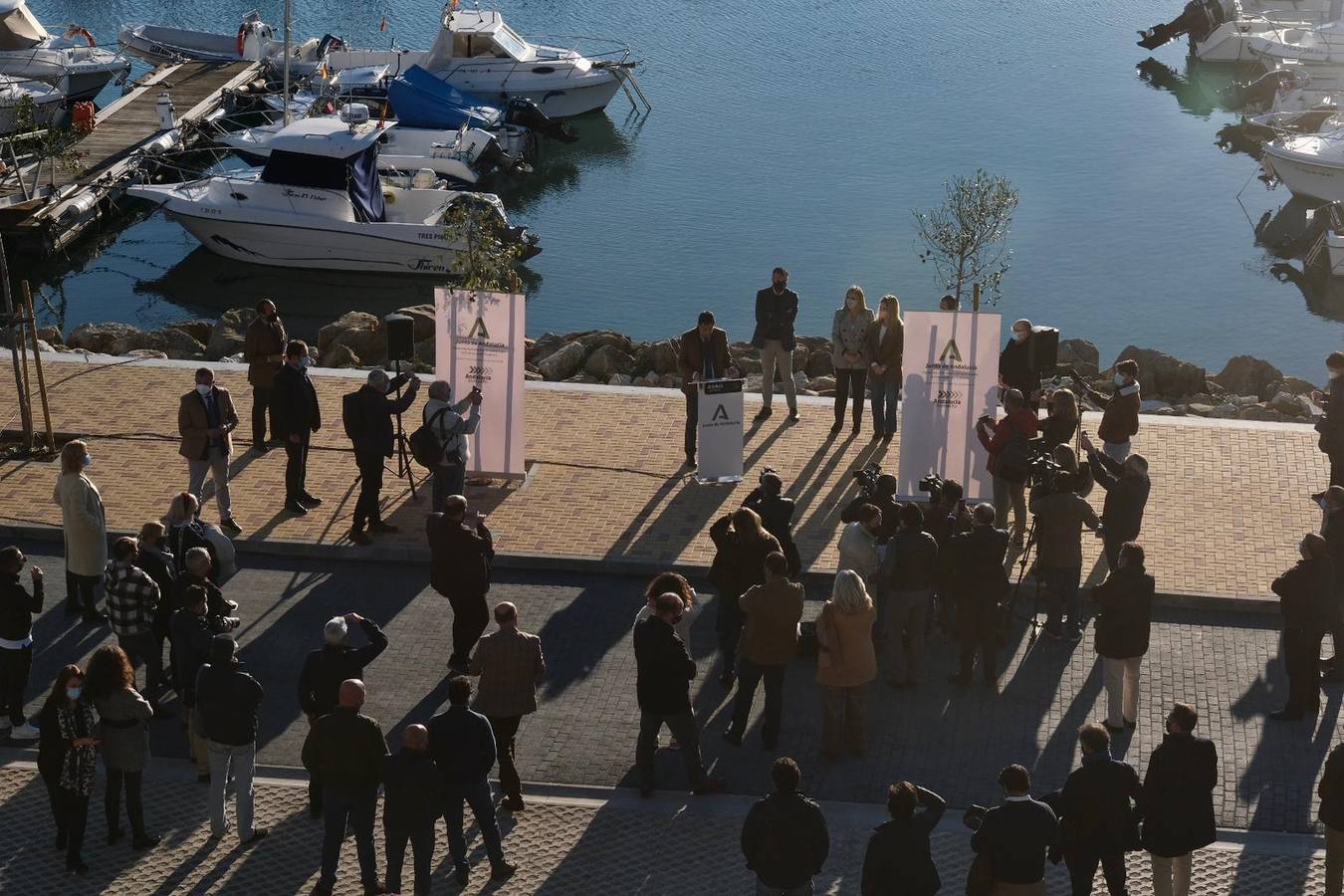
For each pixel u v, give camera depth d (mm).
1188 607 14812
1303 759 12359
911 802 9211
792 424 19328
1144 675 13586
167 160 40500
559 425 19219
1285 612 12633
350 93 44031
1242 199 40250
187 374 20922
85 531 14078
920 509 12938
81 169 38656
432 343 25312
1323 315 32812
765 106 49188
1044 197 40156
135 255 36625
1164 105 49969
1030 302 33219
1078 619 14094
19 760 12281
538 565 15594
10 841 11242
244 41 50188
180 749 12516
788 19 62062
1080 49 57781
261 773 12203
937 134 45938
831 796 11867
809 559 15594
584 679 13586
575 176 42031
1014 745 12562
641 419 19438
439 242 34156
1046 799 10094
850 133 45906
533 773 12211
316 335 31812
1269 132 45281
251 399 20031
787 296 18922
